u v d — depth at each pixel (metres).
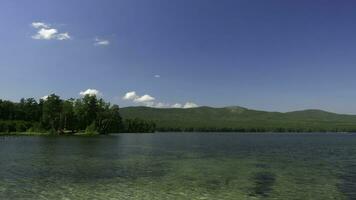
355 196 34.19
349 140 186.75
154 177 44.41
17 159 65.25
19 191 35.22
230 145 125.94
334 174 48.44
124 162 61.59
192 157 72.75
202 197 33.34
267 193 35.31
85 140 148.25
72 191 35.47
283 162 63.94
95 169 51.47
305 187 38.53
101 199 32.09
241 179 43.44
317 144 138.62
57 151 85.75
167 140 171.12
